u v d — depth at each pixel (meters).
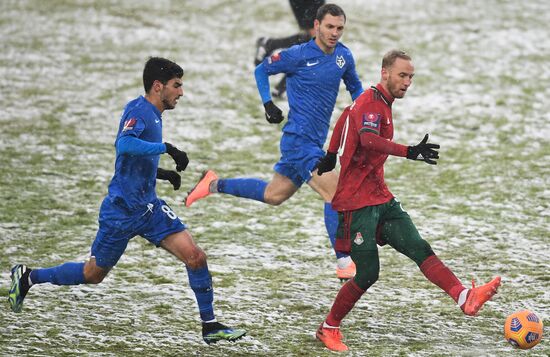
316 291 26.94
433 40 61.16
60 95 50.09
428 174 39.62
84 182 38.12
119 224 22.23
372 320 24.45
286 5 69.56
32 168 39.53
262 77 27.08
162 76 22.05
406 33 62.53
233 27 64.12
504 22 65.25
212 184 28.62
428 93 51.28
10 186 37.19
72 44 59.81
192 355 21.97
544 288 26.80
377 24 64.31
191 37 61.81
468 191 37.22
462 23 64.94
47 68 54.72
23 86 51.38
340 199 22.38
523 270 28.44
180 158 21.50
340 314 22.25
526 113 47.97
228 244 31.42
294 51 26.72
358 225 22.16
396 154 21.36
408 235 22.23
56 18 65.56
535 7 69.69
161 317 24.67
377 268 22.12
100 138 43.88
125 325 24.00
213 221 34.03
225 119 47.28
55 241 31.30
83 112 47.53
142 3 70.19
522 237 31.73
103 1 70.56
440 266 21.91
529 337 21.25
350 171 22.30
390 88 22.08
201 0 71.12
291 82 26.98
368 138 21.55
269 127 46.50
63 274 22.95
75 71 54.41
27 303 25.50
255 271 28.73
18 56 56.72
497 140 44.00
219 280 27.75
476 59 57.41
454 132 45.28
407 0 71.12
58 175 38.81
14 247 30.50
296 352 22.16
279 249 30.97
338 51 26.91
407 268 29.08
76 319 24.36
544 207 35.06
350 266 27.31
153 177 22.48
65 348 22.19
